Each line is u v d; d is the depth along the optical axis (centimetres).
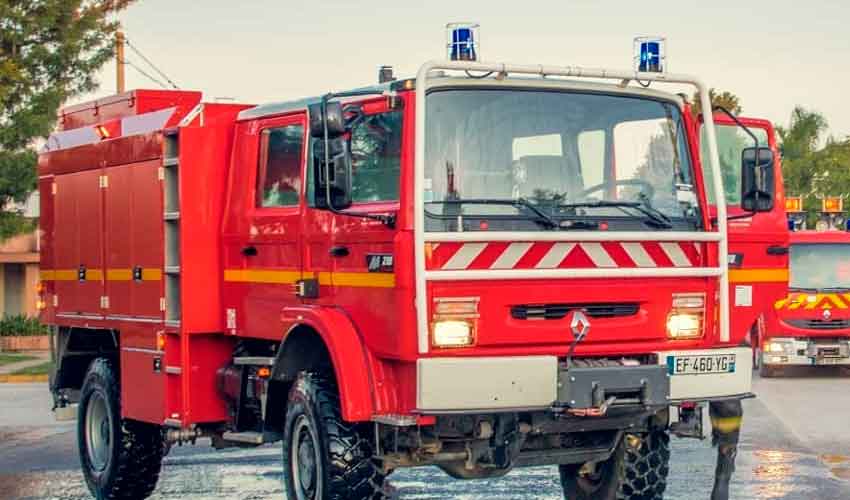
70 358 1467
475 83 1010
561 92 1041
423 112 976
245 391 1185
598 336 1016
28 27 3247
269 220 1137
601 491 1182
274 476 1481
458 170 997
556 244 1006
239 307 1180
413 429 1021
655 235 1035
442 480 1426
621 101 1062
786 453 1641
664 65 1076
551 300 1000
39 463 1630
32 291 4319
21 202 3381
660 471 1161
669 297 1048
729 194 1513
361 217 1010
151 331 1246
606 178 1048
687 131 1086
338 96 1068
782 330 2691
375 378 1009
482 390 966
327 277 1060
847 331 2688
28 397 2531
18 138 3231
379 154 1009
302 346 1097
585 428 1044
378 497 1048
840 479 1448
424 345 961
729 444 1108
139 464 1330
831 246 2764
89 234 1370
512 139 1020
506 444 1034
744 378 1062
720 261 1063
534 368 979
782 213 1505
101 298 1345
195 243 1201
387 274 984
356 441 1041
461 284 974
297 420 1091
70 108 1525
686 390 1036
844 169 5112
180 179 1195
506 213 1000
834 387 2512
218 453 1661
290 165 1122
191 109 1295
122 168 1298
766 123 1540
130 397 1288
